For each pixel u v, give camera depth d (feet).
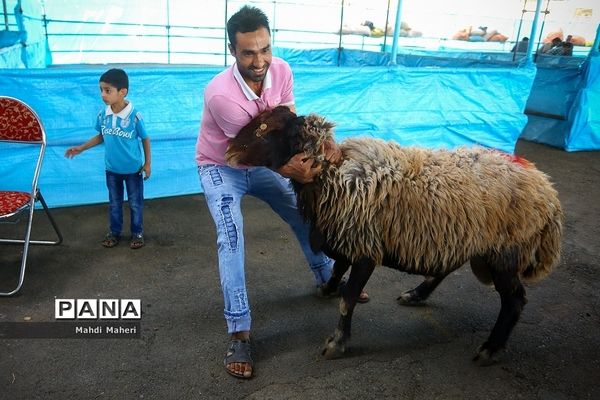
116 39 42.63
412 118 17.83
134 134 11.50
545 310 10.22
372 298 10.44
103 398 7.25
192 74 14.37
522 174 8.02
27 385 7.43
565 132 24.86
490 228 7.62
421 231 7.47
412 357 8.48
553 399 7.59
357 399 7.41
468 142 19.25
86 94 13.51
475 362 8.40
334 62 40.86
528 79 19.20
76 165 14.16
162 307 9.73
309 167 7.11
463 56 35.83
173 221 13.93
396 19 18.13
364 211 7.33
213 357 8.30
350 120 16.85
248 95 7.35
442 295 10.68
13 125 10.34
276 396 7.41
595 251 13.24
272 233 13.50
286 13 45.96
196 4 44.09
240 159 7.40
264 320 9.42
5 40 23.39
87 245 12.26
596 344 9.09
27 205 10.23
